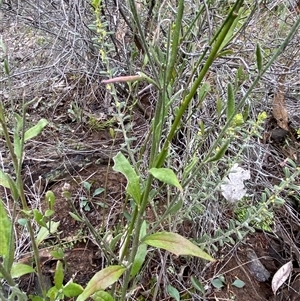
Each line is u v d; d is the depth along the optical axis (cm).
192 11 160
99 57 175
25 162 182
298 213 171
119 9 161
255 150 174
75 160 183
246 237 166
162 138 158
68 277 144
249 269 159
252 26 172
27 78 212
